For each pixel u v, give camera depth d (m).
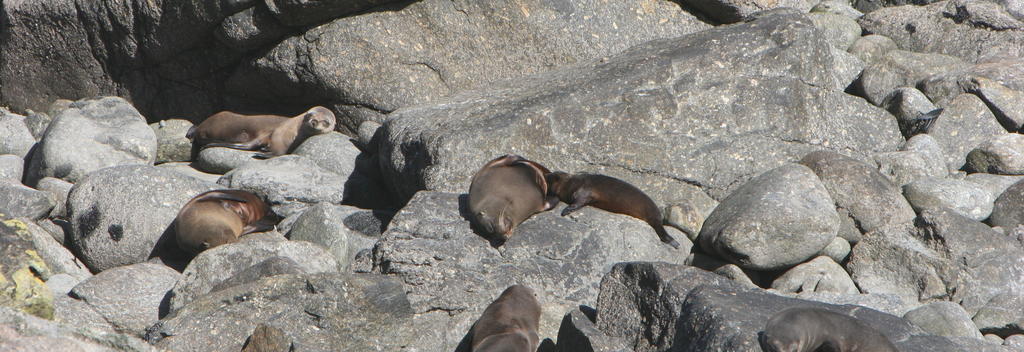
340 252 32.09
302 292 24.94
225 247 29.08
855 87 43.06
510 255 28.91
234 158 40.41
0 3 46.88
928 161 37.00
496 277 28.28
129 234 33.19
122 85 45.88
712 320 21.75
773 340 19.39
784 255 30.55
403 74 41.28
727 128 36.22
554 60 42.28
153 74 45.09
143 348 19.47
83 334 18.98
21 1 45.72
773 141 36.50
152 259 32.72
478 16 41.94
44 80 47.09
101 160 38.94
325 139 40.34
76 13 44.59
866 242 31.61
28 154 41.75
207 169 40.94
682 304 23.28
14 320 18.44
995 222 33.91
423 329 25.56
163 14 42.16
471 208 29.77
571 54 42.28
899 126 39.72
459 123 35.22
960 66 42.38
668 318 23.61
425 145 34.50
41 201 35.03
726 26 39.91
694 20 43.88
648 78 36.28
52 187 36.78
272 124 41.72
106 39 44.72
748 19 40.06
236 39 40.75
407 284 27.88
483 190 29.89
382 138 38.00
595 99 35.62
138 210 33.47
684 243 32.59
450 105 38.06
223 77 43.78
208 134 42.25
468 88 41.91
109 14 43.75
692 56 36.88
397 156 36.09
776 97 36.88
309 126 40.62
